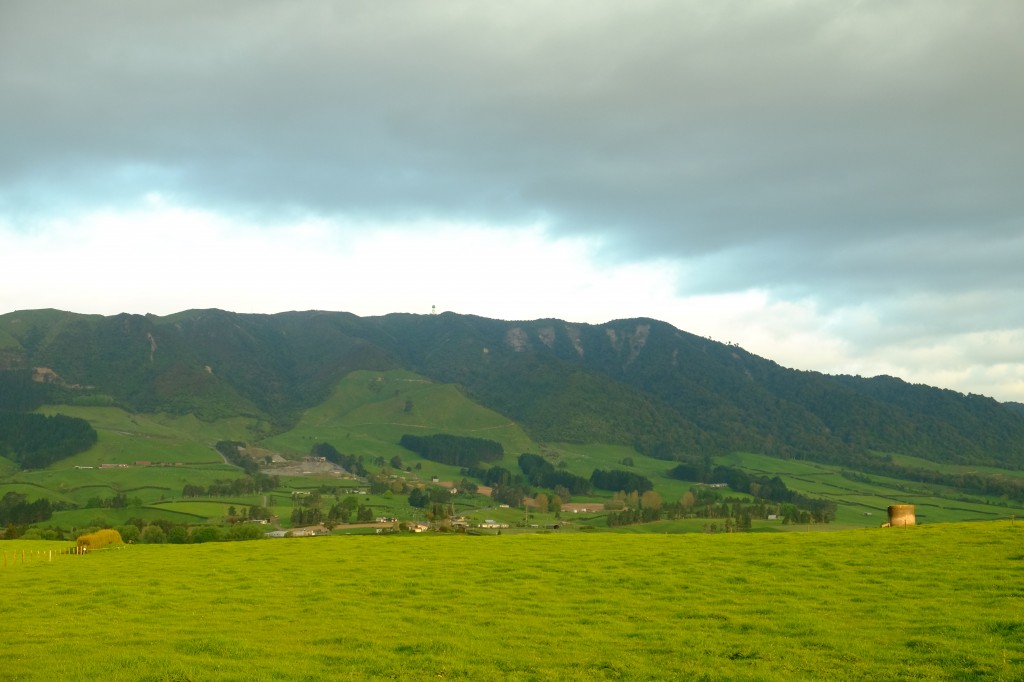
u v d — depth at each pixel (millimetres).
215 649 31484
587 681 27641
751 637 32562
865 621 34062
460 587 43500
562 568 48312
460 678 28109
